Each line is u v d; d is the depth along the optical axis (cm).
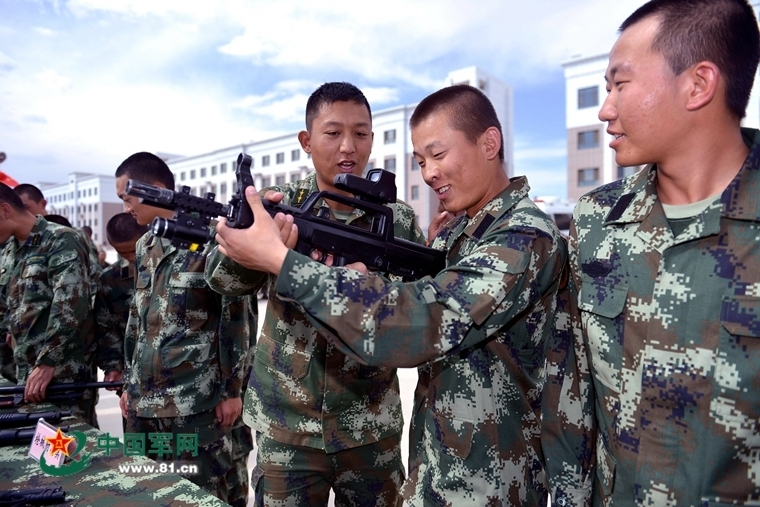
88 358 316
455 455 136
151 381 249
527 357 140
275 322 193
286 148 3744
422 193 3067
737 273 98
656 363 105
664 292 106
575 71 2719
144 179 269
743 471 98
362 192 143
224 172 4156
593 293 119
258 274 175
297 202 209
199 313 254
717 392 98
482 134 137
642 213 114
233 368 263
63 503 143
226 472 265
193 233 116
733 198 99
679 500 102
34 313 312
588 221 126
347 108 193
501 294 113
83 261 307
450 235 168
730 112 100
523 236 122
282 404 188
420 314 108
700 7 95
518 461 139
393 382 203
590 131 2672
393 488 202
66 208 6875
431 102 137
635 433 109
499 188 146
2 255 384
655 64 98
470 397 135
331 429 185
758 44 99
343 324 106
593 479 129
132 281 338
